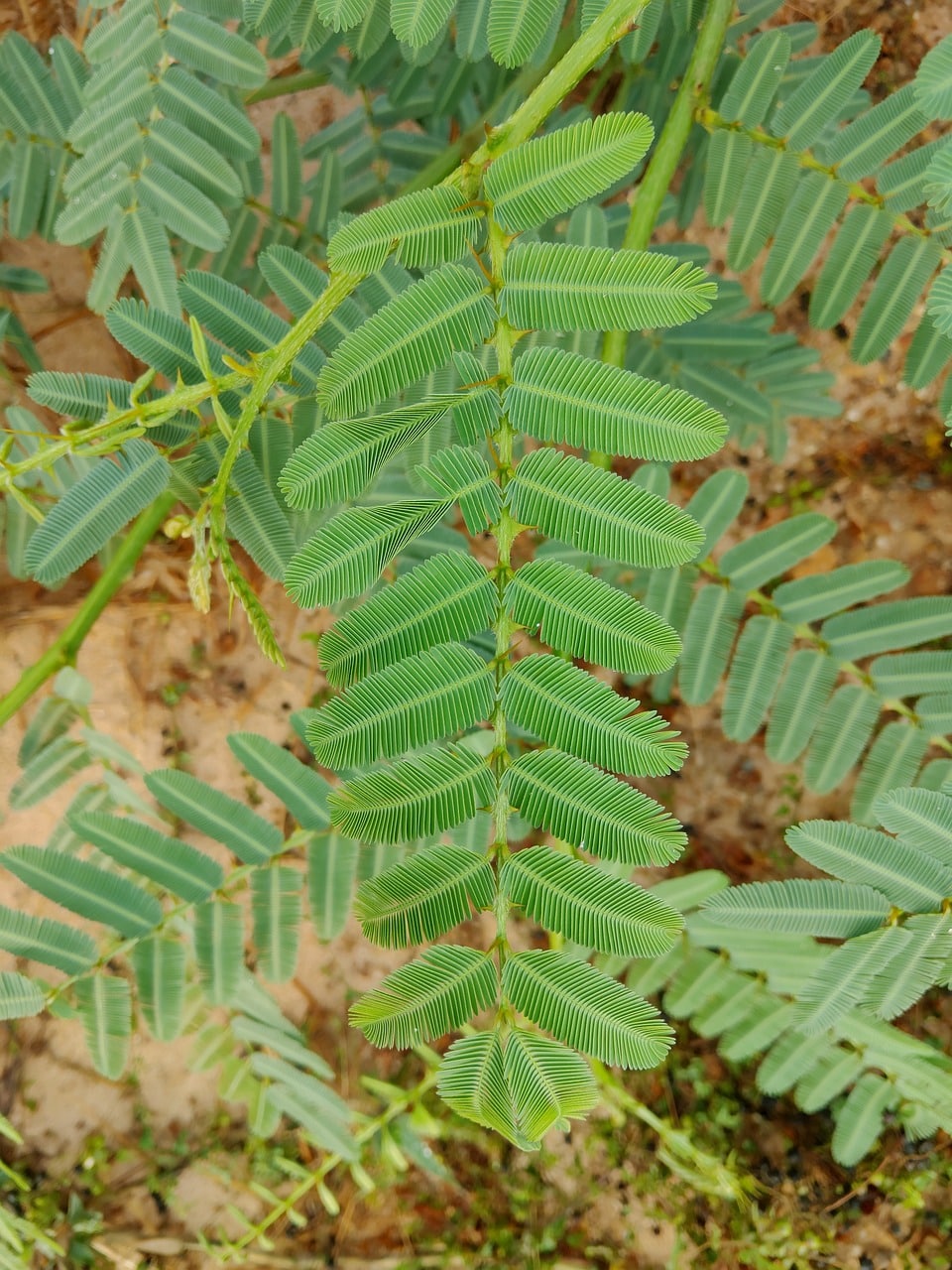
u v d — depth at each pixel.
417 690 0.27
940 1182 0.76
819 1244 0.76
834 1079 0.53
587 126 0.26
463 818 0.27
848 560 0.80
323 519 0.42
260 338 0.39
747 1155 0.77
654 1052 0.25
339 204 0.58
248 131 0.43
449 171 0.57
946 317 0.24
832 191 0.45
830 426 0.80
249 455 0.38
